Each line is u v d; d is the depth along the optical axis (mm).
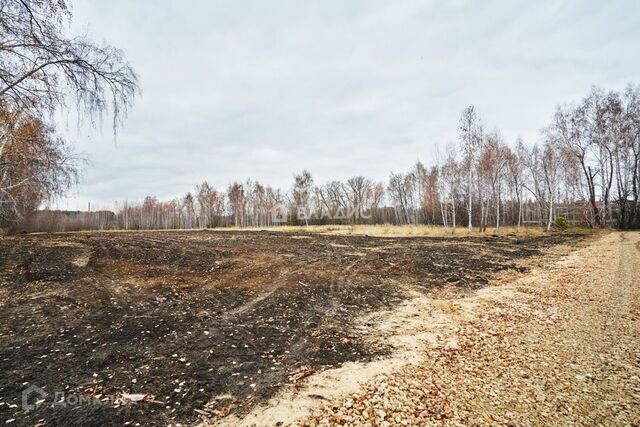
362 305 9094
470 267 14398
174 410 4094
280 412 4094
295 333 6984
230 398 4410
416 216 63688
